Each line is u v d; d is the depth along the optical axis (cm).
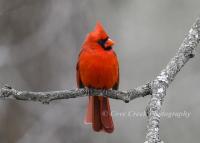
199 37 795
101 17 1460
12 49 1353
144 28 1695
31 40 1360
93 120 937
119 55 1602
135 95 802
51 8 1372
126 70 1602
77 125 1336
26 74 1353
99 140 1382
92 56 900
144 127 1453
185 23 1702
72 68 1365
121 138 1437
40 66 1359
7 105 1355
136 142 1439
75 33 1366
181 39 1681
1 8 1362
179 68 769
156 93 734
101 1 1458
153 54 1653
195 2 1722
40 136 1312
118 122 1454
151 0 1747
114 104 1446
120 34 1605
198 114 1453
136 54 1642
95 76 905
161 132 1438
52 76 1361
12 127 1351
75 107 1345
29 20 1370
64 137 1327
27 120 1350
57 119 1331
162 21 1714
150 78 1594
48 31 1363
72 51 1361
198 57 1559
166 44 1678
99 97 933
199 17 810
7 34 1363
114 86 957
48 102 813
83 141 1341
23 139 1309
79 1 1377
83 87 965
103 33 911
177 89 1503
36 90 1348
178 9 1722
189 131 1439
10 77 1341
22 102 1360
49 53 1363
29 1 1374
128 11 1673
